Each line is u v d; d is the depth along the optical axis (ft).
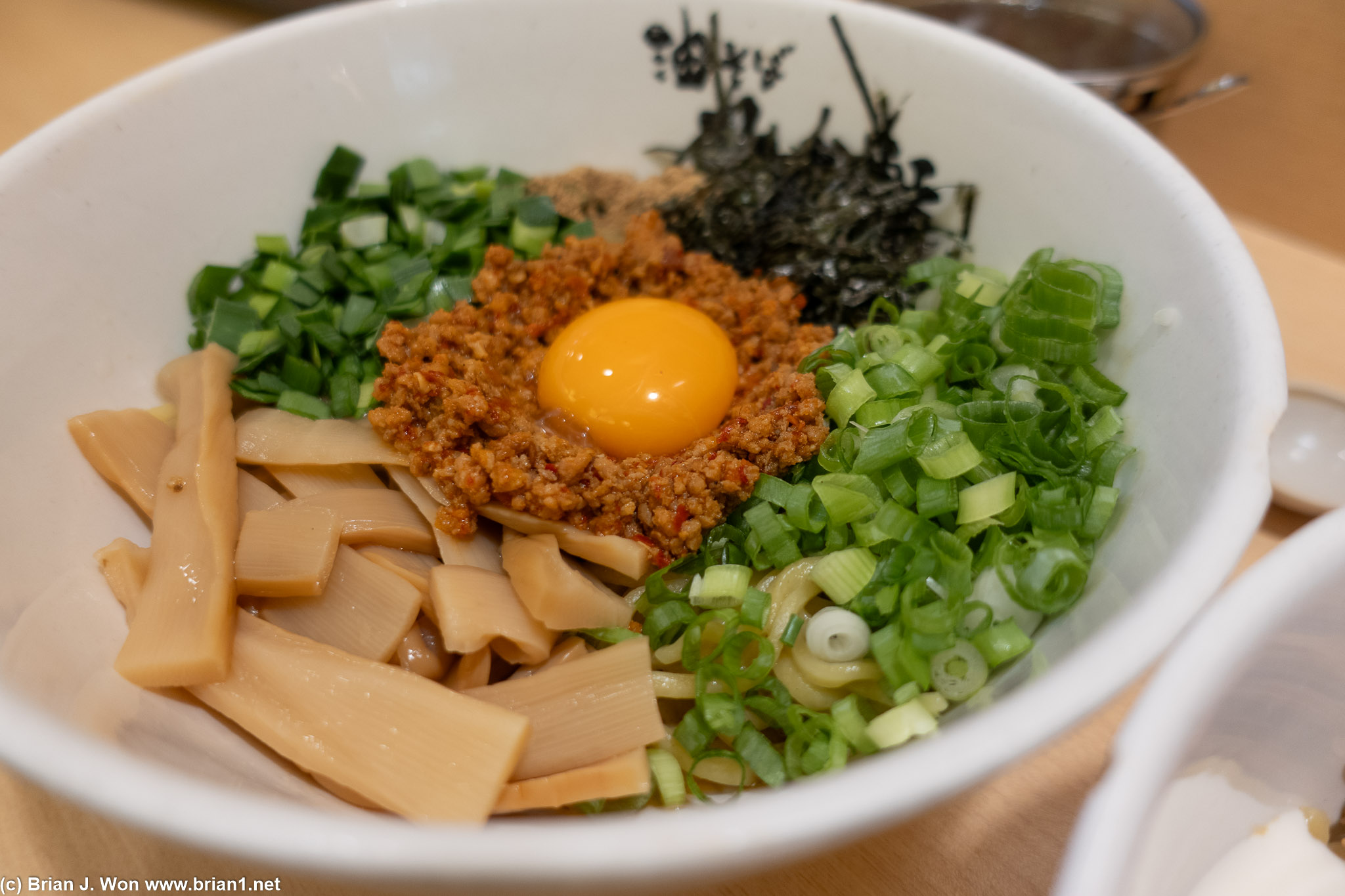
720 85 0.80
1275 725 0.54
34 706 0.49
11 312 0.64
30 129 0.96
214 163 0.74
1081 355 0.66
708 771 0.62
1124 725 0.49
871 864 0.59
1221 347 0.59
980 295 0.72
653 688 0.62
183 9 1.15
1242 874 0.53
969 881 0.58
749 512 0.65
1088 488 0.62
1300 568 0.52
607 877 0.45
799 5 0.76
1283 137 0.94
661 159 0.83
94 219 0.68
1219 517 0.53
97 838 0.59
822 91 0.78
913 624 0.59
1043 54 0.94
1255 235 0.89
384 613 0.61
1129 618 0.51
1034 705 0.48
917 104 0.76
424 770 0.55
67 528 0.63
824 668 0.62
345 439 0.68
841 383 0.68
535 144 0.83
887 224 0.79
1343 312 0.82
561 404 0.72
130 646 0.58
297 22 0.76
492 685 0.62
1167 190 0.64
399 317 0.75
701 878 0.46
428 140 0.81
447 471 0.65
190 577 0.60
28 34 1.11
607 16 0.78
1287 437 0.75
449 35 0.78
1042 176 0.71
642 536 0.66
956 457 0.63
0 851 0.58
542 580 0.62
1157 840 0.50
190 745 0.56
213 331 0.72
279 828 0.45
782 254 0.80
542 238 0.79
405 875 0.44
